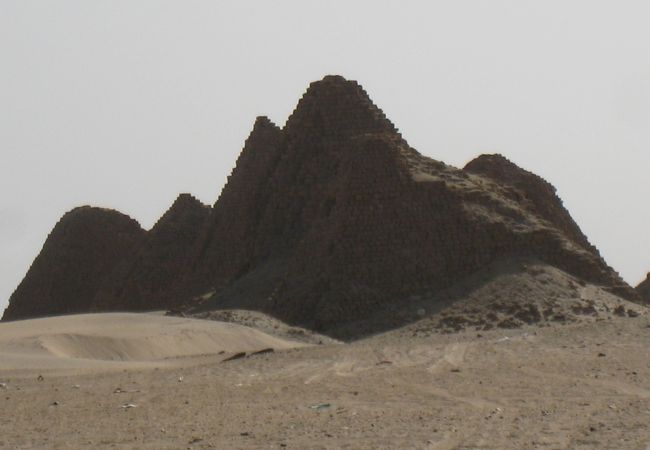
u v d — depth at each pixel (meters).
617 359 121.44
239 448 70.62
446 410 86.06
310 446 70.62
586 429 75.69
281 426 78.88
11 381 112.56
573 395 94.38
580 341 145.88
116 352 154.88
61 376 118.31
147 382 110.06
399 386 102.38
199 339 168.62
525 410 85.44
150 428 79.38
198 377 114.56
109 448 71.88
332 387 102.38
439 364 122.69
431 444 70.50
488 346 147.38
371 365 123.94
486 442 71.25
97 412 88.19
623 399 91.00
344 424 79.19
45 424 82.56
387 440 72.12
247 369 122.38
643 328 156.12
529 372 111.81
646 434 73.50
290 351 149.00
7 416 86.94
